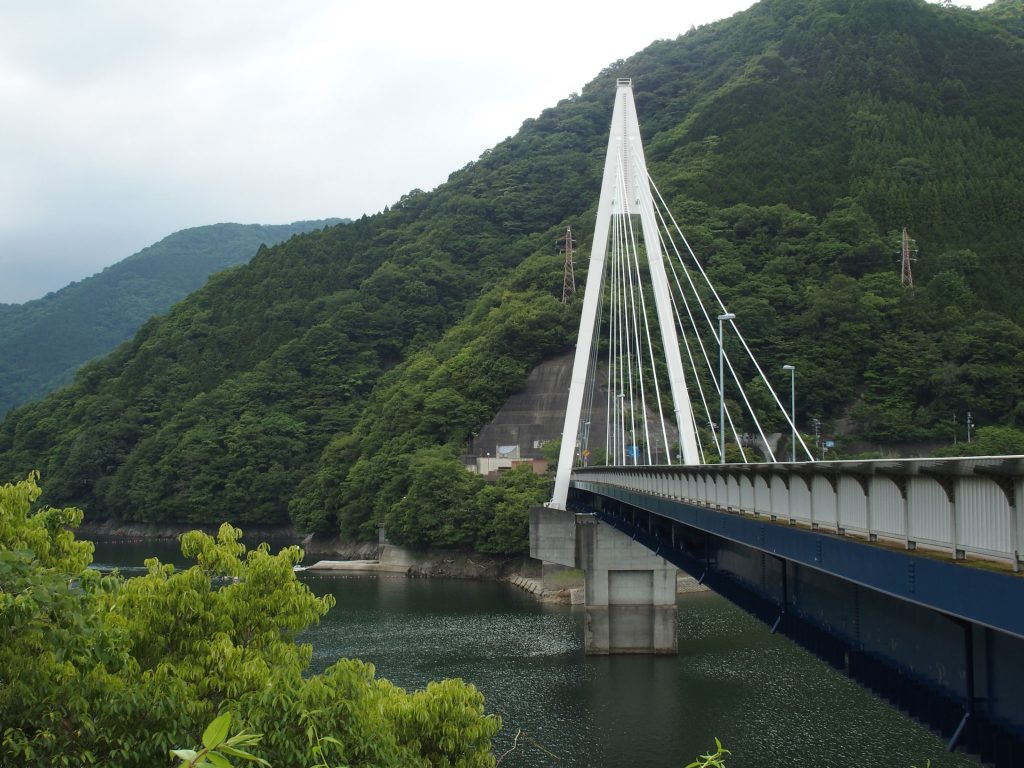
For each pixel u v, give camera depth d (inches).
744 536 946.7
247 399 6038.4
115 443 6215.6
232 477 5472.4
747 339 4662.9
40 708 579.2
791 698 1812.3
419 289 6688.0
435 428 4810.5
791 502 815.7
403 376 5634.8
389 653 2261.3
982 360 4483.3
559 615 2812.5
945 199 5492.1
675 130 6850.4
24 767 561.6
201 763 258.5
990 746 518.3
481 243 7229.3
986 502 478.3
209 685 690.8
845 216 5329.7
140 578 812.6
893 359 4574.3
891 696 652.1
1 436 6948.8
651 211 2910.9
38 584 541.0
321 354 6289.4
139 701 606.2
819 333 4731.8
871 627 687.7
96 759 594.9
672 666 2107.5
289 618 826.8
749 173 5885.8
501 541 3713.1
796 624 877.8
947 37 6904.5
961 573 483.5
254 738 290.4
